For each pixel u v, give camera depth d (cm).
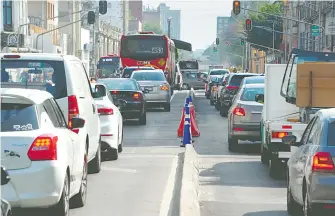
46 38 12119
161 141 3806
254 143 3684
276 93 2853
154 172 2628
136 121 5103
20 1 11212
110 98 3100
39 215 1602
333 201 1590
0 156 1497
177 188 2248
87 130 2256
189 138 3547
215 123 5053
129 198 2086
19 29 10294
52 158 1525
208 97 8656
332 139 1634
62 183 1565
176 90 11338
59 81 2072
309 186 1617
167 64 7969
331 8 10719
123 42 7975
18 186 1496
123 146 3550
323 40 10681
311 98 2517
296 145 1927
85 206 1956
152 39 7950
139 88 4819
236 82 5669
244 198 2153
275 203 2067
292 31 14650
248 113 3262
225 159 3091
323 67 2508
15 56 2072
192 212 1741
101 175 2548
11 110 1550
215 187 2361
